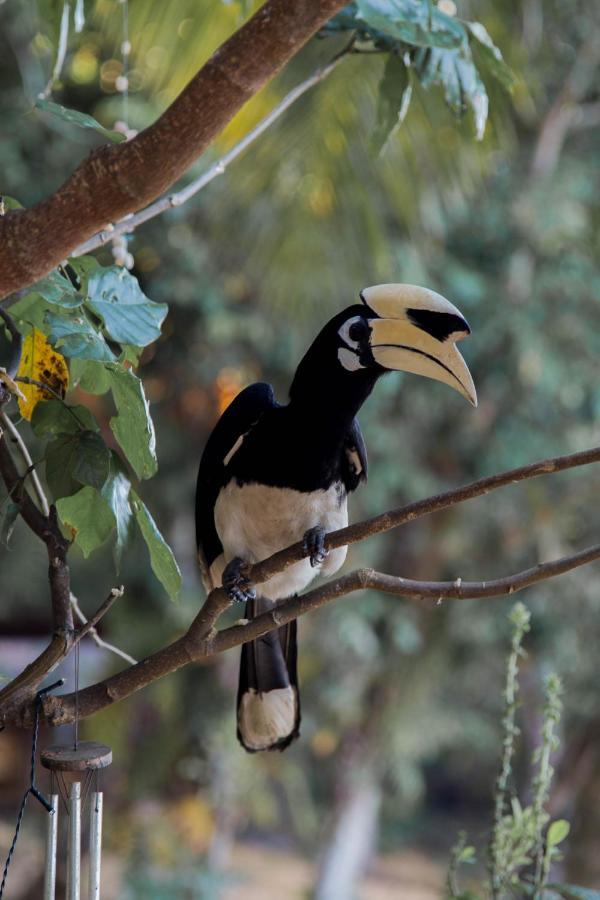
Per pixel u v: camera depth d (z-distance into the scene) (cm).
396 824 1797
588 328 1134
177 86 789
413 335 415
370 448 1123
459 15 799
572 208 1118
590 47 1106
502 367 1118
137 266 1077
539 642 1188
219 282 1064
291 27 285
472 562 1220
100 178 298
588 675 1184
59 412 363
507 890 443
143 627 1184
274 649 475
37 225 305
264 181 856
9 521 364
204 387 1156
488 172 990
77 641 352
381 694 1255
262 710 472
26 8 917
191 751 1231
